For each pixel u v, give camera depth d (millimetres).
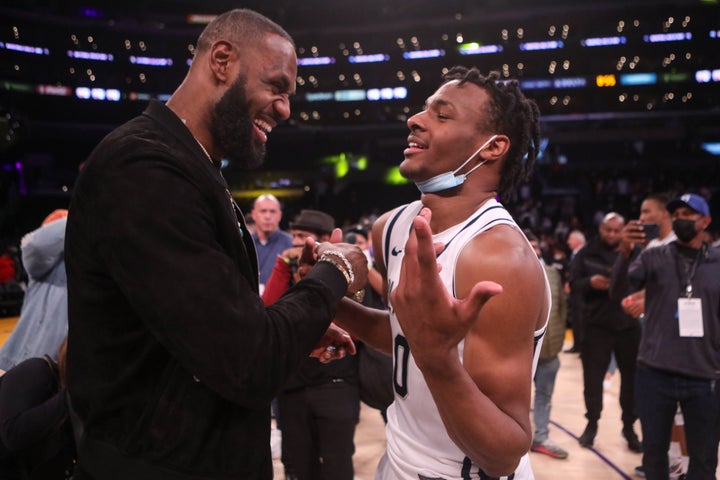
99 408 1143
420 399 1287
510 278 1132
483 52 26734
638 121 25531
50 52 25484
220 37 1211
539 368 4082
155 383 1132
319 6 28266
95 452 1161
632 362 4035
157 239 1008
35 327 2186
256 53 1213
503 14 26297
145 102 26703
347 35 27953
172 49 27375
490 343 1133
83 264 1110
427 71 27609
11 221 19953
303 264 1383
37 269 2184
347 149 27641
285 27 28547
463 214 1300
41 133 24453
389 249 1447
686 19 24891
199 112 1229
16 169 22188
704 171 22703
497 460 1106
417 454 1303
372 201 25562
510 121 1305
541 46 26188
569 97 26422
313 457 2695
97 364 1142
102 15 26641
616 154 25250
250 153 1259
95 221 1057
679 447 3461
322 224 3215
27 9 25328
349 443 2672
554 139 25484
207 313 998
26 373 1735
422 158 1300
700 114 24766
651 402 2922
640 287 3139
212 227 1112
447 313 975
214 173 1171
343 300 1521
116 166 1053
